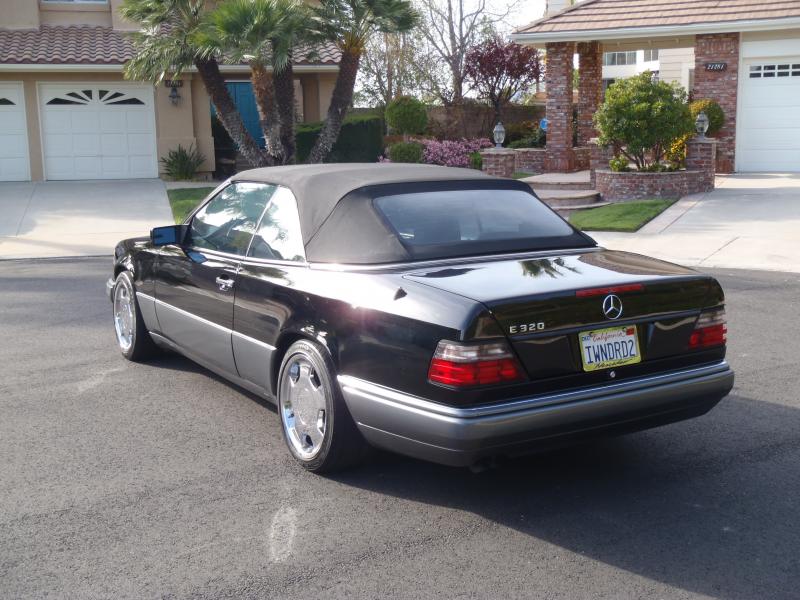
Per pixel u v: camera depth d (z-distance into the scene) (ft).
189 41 58.39
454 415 13.00
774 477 15.57
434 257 15.49
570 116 71.26
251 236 18.20
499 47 97.14
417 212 16.35
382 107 107.76
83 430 18.48
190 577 12.29
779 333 26.03
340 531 13.66
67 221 55.36
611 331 14.02
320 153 62.49
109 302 32.24
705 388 14.82
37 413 19.63
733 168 68.39
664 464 16.28
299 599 11.68
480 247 15.96
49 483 15.69
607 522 13.85
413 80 115.75
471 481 15.58
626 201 56.59
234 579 12.21
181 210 57.72
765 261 37.91
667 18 67.87
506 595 11.69
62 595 11.85
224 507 14.58
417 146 74.64
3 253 44.86
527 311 13.28
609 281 14.24
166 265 20.99
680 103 55.42
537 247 16.48
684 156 57.00
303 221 16.84
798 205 50.65
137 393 21.08
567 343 13.60
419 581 12.10
